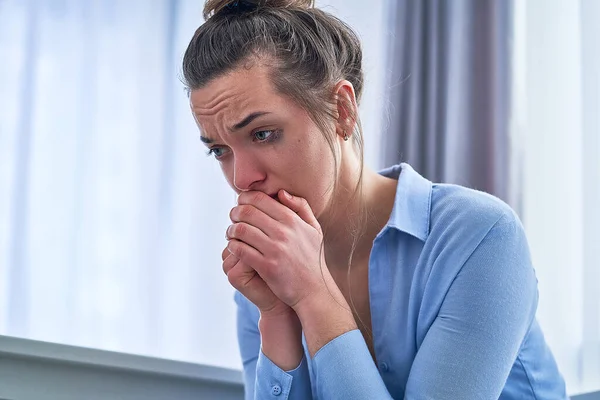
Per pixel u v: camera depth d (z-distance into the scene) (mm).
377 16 2553
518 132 2342
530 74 2309
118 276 2307
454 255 1132
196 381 1629
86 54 2352
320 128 1088
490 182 2377
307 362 1243
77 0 2369
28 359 1413
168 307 2332
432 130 2506
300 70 1081
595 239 2035
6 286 2232
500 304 1097
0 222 2256
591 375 1999
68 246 2277
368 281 1209
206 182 2361
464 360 1077
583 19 2127
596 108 2080
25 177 2271
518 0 2414
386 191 1255
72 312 2256
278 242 1114
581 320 2062
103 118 2354
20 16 2328
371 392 1067
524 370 1181
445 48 2529
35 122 2303
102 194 2326
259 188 1117
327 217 1203
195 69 1094
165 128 2385
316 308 1115
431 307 1137
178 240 2363
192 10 2436
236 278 1166
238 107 1052
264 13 1120
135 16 2410
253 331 1384
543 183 2240
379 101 2496
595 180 2055
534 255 2205
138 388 1549
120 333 2285
